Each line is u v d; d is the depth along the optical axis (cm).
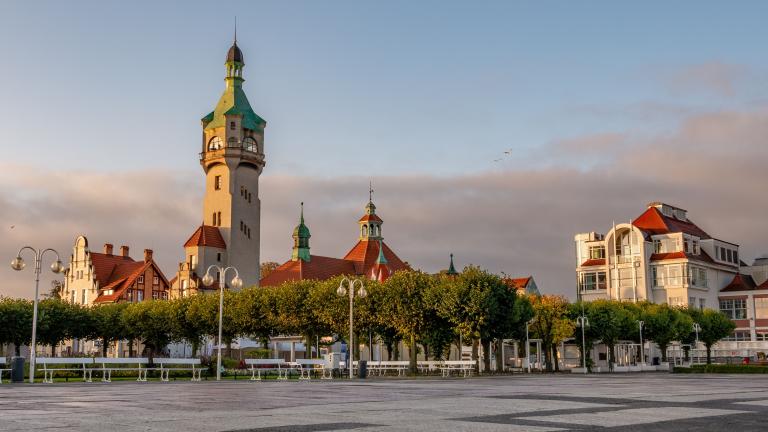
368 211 14212
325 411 1672
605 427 1298
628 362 9881
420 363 6091
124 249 13400
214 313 8044
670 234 11725
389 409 1722
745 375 5638
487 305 6494
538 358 8238
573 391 2553
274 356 9444
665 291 11569
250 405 1881
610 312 8481
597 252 12444
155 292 12262
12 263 3938
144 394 2464
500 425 1336
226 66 13262
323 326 7725
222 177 12800
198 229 12512
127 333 8688
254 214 13012
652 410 1648
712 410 1650
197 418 1498
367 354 10088
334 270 13200
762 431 1238
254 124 13025
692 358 10138
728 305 12069
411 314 6738
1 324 7500
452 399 2092
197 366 5538
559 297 8344
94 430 1270
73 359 4184
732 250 12975
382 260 12912
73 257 12800
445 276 7131
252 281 12788
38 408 1777
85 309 8488
